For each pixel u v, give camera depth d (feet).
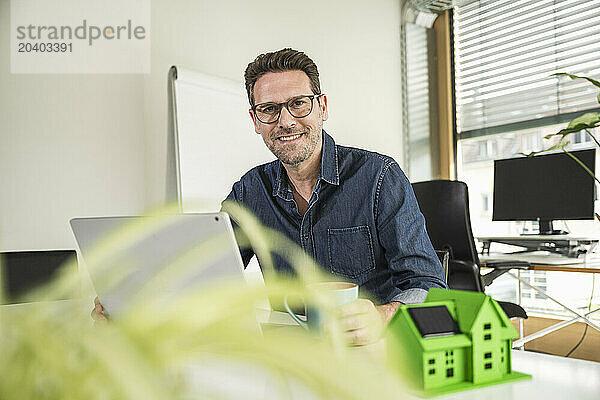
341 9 13.60
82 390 0.34
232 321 0.40
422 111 14.85
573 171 10.67
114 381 0.34
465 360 2.37
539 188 11.16
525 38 13.55
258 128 5.33
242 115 11.34
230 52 11.76
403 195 5.27
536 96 13.37
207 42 11.40
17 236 9.05
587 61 12.49
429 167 14.89
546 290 13.14
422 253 5.03
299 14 12.91
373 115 14.05
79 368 0.35
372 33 14.16
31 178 9.21
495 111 14.12
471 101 14.58
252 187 5.79
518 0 13.61
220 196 10.65
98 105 9.89
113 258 0.46
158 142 10.56
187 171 10.16
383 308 3.81
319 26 13.23
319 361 0.37
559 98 12.96
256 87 5.21
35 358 0.36
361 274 5.43
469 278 8.89
